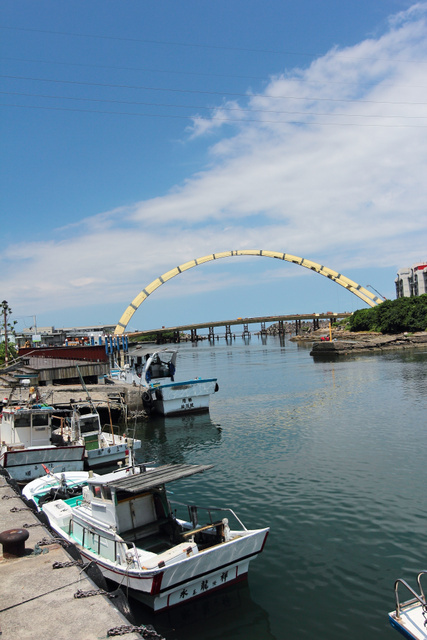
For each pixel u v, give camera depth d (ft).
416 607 34.96
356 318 565.53
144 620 40.60
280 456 93.61
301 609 41.42
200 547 45.39
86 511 51.13
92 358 204.95
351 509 63.10
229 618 40.47
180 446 111.45
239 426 131.03
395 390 176.86
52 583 33.19
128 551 41.73
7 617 28.76
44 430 90.07
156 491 47.80
